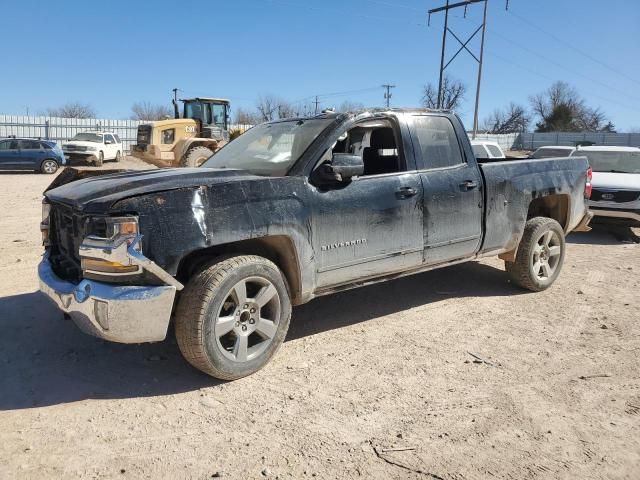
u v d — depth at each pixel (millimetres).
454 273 6742
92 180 4113
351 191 4285
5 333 4621
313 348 4406
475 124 32406
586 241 9539
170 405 3477
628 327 4898
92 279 3447
